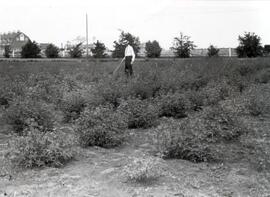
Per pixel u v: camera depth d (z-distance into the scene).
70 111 9.34
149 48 44.59
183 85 13.35
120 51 42.62
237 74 17.05
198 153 6.08
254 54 38.19
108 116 7.35
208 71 17.20
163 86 12.20
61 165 5.87
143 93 11.27
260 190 4.90
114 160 6.17
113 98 10.08
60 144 6.18
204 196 4.67
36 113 7.93
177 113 9.70
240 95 11.20
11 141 6.75
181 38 41.97
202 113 7.94
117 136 7.16
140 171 5.14
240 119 7.89
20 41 83.00
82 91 10.37
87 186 5.00
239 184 5.12
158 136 6.50
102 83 11.36
